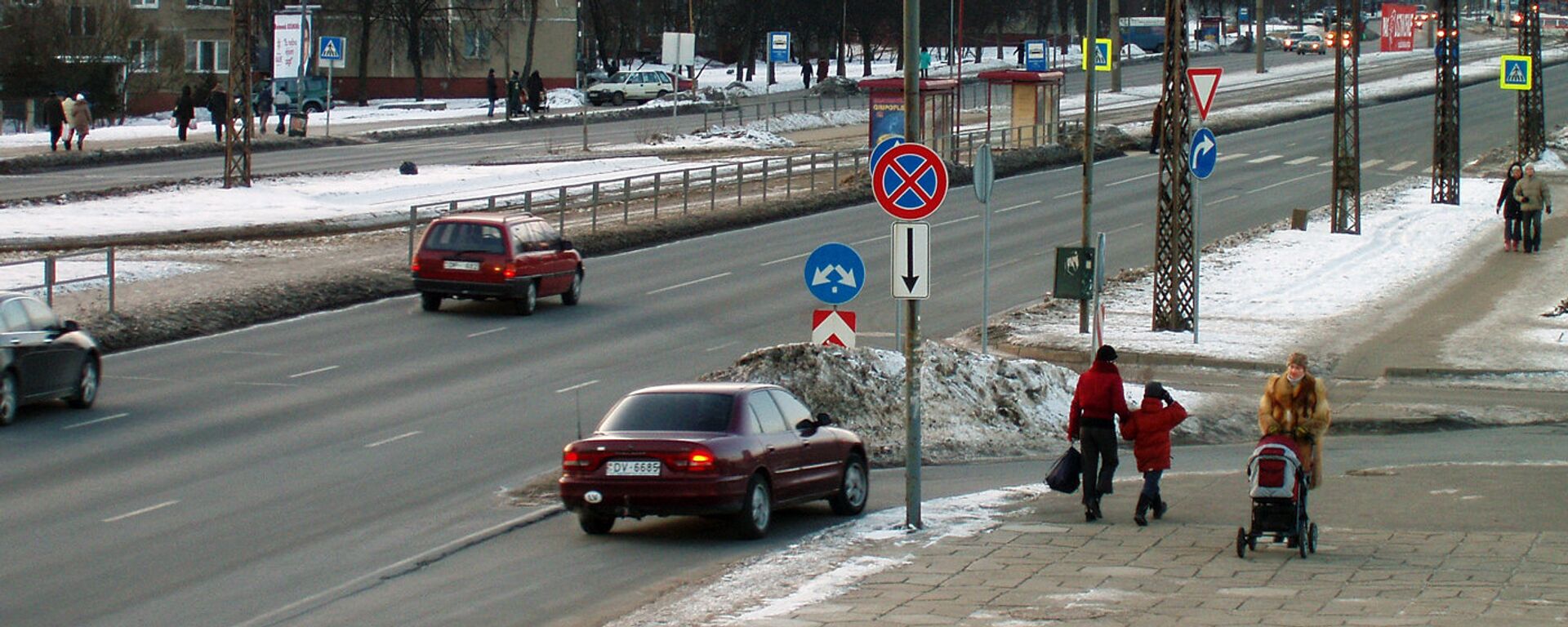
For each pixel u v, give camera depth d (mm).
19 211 40344
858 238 42594
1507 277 38688
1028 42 72188
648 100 90750
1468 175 61688
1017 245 41969
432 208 44281
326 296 31688
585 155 60375
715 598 12234
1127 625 10922
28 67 75625
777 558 13766
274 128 69062
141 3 95875
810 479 15781
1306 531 13375
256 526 15414
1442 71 52438
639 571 13641
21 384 20453
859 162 56094
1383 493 16875
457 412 21938
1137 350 28672
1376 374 27344
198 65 97062
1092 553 13711
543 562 14070
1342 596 11727
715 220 44562
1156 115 64938
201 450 19141
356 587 13062
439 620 11984
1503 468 18781
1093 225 45438
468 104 90125
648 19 123500
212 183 47438
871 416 20750
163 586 13039
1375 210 50406
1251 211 50094
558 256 31828
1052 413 22266
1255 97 91500
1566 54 117000
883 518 15867
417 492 17156
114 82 77875
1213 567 12984
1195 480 18297
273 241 39188
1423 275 38844
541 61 102000
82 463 18234
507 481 17828
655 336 28984
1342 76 45031
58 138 53625
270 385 23688
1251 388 26125
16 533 14930
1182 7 30703
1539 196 42406
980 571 12961
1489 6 182250
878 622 11188
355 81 98250
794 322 30797
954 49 124438
